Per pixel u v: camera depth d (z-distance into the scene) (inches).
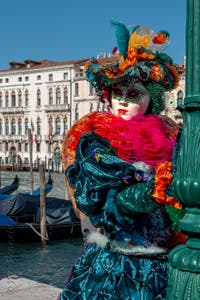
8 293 169.8
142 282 85.4
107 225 82.8
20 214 659.4
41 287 178.1
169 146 89.4
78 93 2532.0
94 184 81.2
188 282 65.6
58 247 584.1
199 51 66.0
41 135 2682.1
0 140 2827.3
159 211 85.2
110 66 95.0
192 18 66.4
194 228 65.2
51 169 2425.0
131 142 86.4
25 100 2751.0
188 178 65.7
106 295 85.7
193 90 66.7
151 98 96.9
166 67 95.7
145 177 80.2
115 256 87.7
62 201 710.5
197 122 66.2
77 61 2593.5
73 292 90.7
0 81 2847.0
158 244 86.5
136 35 94.6
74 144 95.7
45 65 2689.5
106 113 96.5
